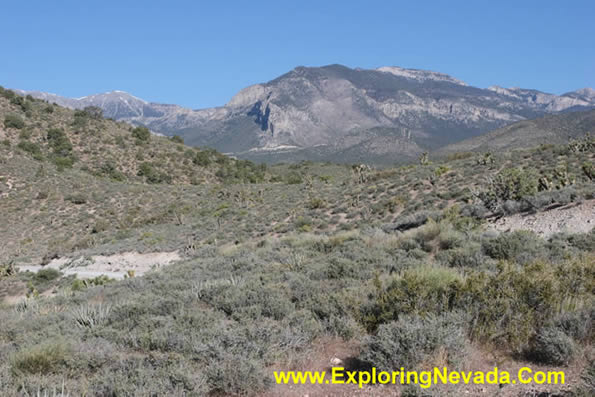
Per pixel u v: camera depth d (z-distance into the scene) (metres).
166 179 85.19
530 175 24.28
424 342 5.61
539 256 11.34
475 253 12.00
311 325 7.26
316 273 11.86
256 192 62.75
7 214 55.97
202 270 16.73
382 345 5.65
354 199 38.38
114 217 57.81
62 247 46.22
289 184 71.75
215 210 54.28
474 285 7.12
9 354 7.28
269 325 7.25
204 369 5.73
